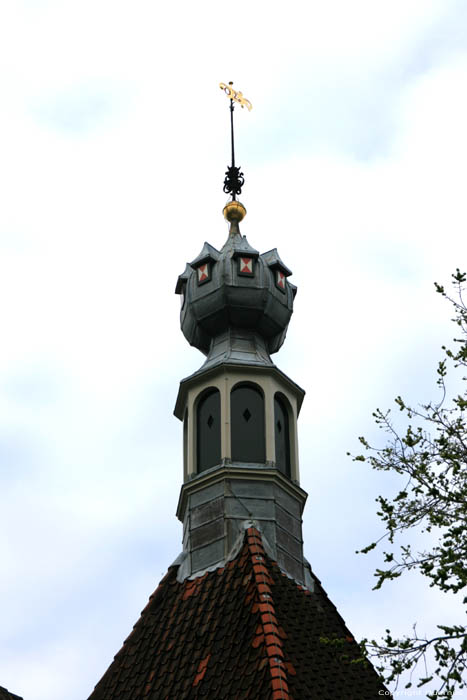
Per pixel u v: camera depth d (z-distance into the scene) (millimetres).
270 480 36344
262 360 38844
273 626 30969
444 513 23859
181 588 35219
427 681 22875
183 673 31750
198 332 40062
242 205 42406
